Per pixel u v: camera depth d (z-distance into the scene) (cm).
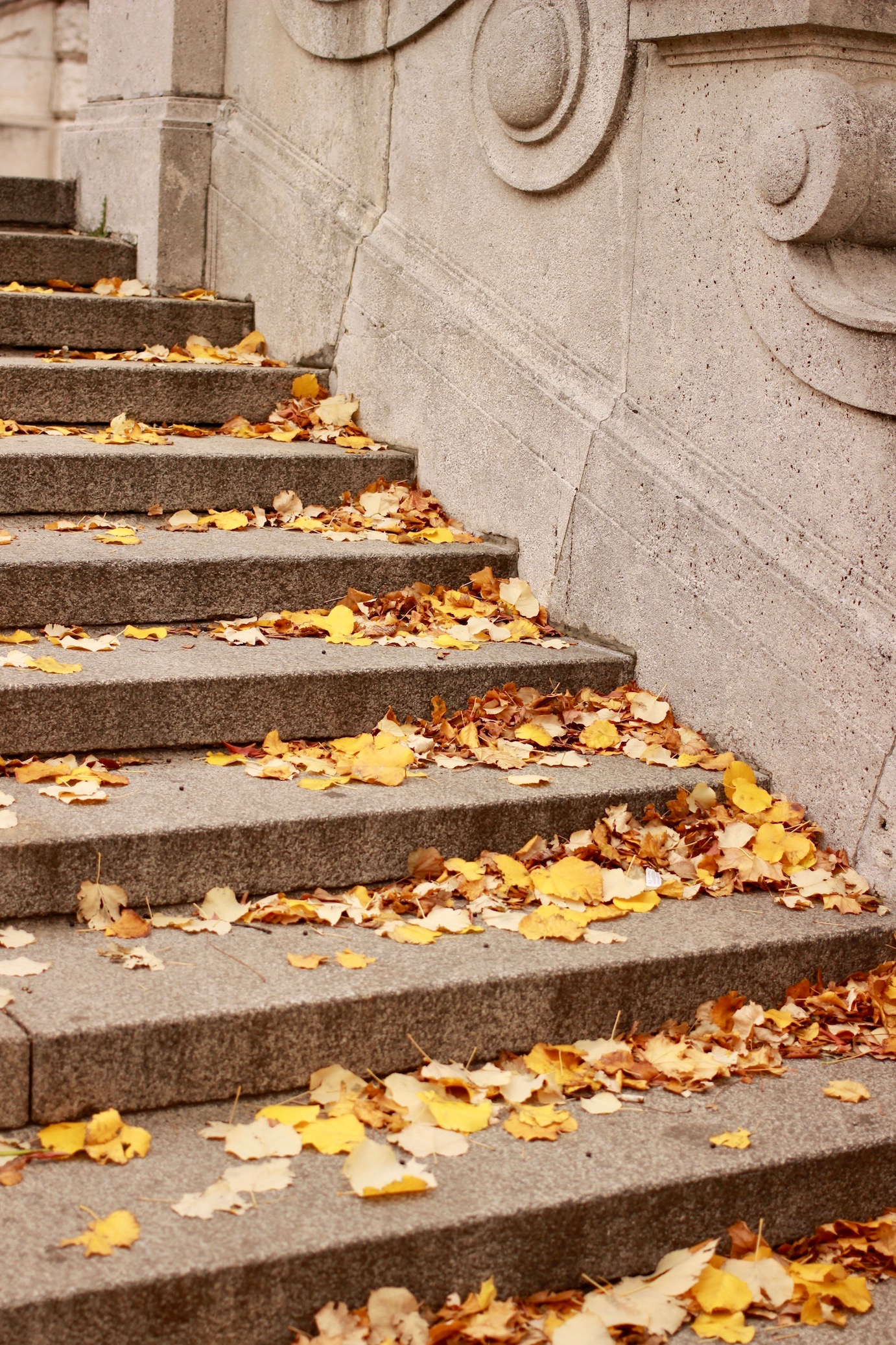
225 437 527
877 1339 265
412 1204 254
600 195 449
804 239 378
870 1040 333
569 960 316
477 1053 306
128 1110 272
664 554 428
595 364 459
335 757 378
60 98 934
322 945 313
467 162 502
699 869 370
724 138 401
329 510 502
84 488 459
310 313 579
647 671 438
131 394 520
